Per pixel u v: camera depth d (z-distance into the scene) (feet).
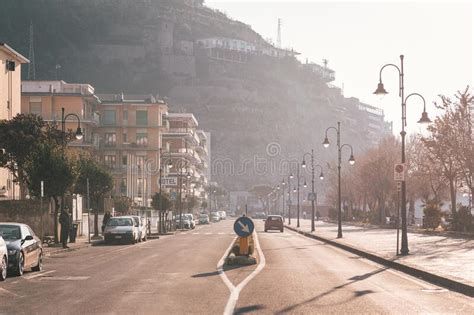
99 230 207.92
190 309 44.52
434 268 72.38
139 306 46.06
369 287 58.90
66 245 124.57
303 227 275.59
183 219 272.72
